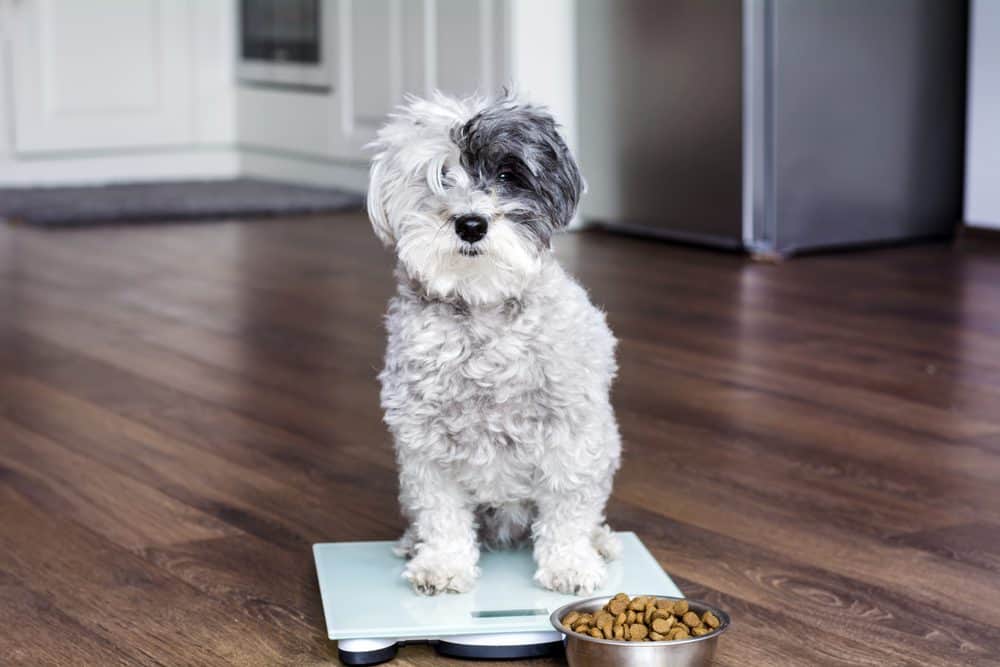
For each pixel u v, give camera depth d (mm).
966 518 1940
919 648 1515
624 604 1444
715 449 2268
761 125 3990
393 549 1716
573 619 1426
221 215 4887
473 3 4488
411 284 1561
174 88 5750
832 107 4070
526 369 1500
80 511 1979
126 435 2357
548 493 1584
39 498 2033
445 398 1510
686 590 1686
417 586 1573
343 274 3830
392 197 1573
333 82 5242
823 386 2654
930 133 4281
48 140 5535
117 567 1765
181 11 5707
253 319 3281
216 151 5898
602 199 4492
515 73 4398
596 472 1560
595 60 4410
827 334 3086
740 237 4039
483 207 1484
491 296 1500
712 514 1963
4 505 1999
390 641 1481
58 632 1562
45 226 4641
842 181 4141
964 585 1697
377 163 1580
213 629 1573
